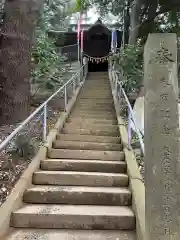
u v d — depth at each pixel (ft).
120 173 16.17
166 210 8.30
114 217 11.92
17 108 21.56
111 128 23.48
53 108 29.01
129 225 11.86
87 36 61.26
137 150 18.69
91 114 28.68
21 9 21.63
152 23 30.91
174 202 8.32
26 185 13.92
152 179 8.54
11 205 12.06
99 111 30.01
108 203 13.43
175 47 8.96
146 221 8.67
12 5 21.72
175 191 8.37
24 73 21.98
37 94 31.53
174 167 8.45
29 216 11.93
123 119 25.16
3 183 13.69
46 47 33.53
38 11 22.74
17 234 11.32
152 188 8.50
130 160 16.48
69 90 36.32
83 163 16.46
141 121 21.77
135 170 15.23
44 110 18.75
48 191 13.53
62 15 46.06
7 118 21.34
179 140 8.60
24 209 12.45
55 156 18.04
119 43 56.80
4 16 22.24
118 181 14.96
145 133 9.08
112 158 17.87
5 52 21.62
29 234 11.34
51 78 32.60
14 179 14.19
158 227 8.29
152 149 8.65
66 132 22.59
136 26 31.35
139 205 11.98
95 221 11.89
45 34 39.14
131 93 29.04
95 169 16.42
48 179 14.96
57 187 14.29
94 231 11.74
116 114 27.35
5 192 13.14
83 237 11.19
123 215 11.96
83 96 37.47
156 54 8.96
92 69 67.10
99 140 20.88
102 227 11.89
